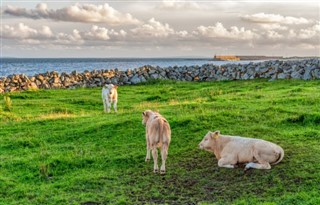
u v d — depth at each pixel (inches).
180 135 684.7
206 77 1761.8
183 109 903.7
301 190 463.5
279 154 527.2
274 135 658.2
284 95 1073.5
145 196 474.9
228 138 561.0
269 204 427.8
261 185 482.6
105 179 529.3
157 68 1840.6
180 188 490.6
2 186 519.8
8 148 697.0
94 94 1430.9
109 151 636.1
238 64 1782.7
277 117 761.6
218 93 1278.3
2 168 589.0
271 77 1583.4
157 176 525.7
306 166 519.8
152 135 528.1
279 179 490.0
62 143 711.7
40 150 669.9
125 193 484.7
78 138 731.4
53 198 476.7
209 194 472.1
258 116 770.2
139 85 1700.3
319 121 718.5
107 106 1055.0
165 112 875.4
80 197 478.3
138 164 575.2
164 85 1641.2
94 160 598.9
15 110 1101.1
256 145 529.3
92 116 927.0
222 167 542.0
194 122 735.7
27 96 1374.3
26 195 493.4
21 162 605.3
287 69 1581.0
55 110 1101.7
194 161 573.0
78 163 591.2
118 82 1728.6
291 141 624.4
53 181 538.9
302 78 1482.5
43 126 836.0
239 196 461.4
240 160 540.1
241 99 1052.5
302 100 920.9
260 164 521.0
